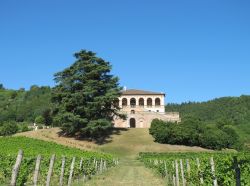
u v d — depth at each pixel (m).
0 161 21.62
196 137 94.00
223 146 93.38
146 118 120.94
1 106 185.00
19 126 120.94
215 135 93.88
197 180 19.72
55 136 91.94
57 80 89.38
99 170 39.47
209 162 18.36
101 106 88.12
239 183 13.12
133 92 140.38
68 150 63.75
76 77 87.50
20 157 11.74
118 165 56.03
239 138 105.38
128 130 103.00
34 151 54.84
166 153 77.44
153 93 139.00
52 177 25.00
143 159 61.19
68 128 87.12
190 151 87.00
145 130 104.06
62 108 86.38
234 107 197.50
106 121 86.31
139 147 88.56
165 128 95.19
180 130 93.81
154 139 95.56
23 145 64.50
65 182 25.31
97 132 90.50
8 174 20.95
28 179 21.34
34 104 167.75
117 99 91.75
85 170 30.47
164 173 33.12
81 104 86.69
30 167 21.62
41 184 22.92
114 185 25.92
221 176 16.53
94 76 90.06
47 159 25.89
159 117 121.00
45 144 69.06
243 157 16.92
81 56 90.62
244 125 135.00
